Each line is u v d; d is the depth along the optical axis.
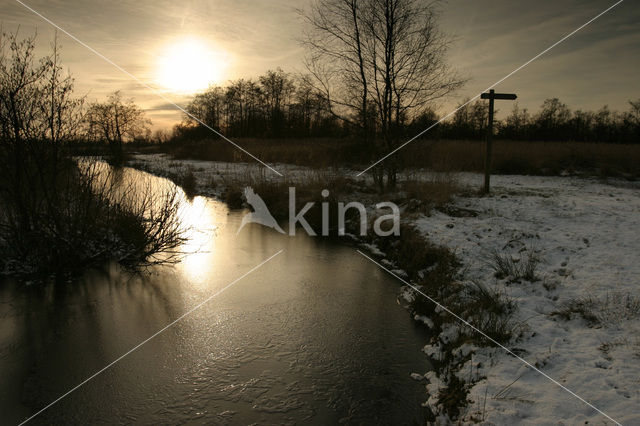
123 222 8.30
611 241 7.20
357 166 16.66
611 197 11.51
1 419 3.93
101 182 8.14
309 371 4.69
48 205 7.21
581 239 7.50
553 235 7.87
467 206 10.72
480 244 7.82
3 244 7.57
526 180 15.91
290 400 4.18
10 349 5.16
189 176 18.23
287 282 7.50
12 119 6.83
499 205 10.53
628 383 3.54
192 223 12.07
